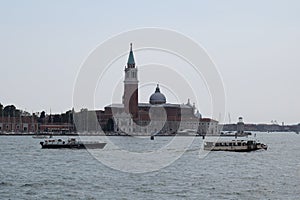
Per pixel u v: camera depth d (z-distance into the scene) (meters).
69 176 87.38
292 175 91.69
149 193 69.06
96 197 65.75
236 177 87.94
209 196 66.88
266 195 67.81
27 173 92.31
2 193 68.75
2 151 158.75
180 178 85.38
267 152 170.25
